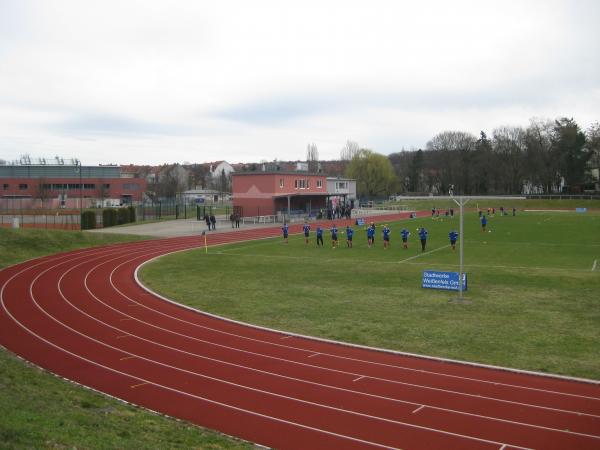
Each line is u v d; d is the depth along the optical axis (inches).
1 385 561.3
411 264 1459.2
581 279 1198.9
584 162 4923.7
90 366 705.0
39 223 2736.2
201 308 1017.5
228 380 652.7
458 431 507.5
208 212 3666.3
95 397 580.7
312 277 1301.7
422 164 6412.4
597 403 569.9
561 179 5305.1
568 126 5196.9
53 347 786.2
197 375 670.5
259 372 679.7
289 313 969.5
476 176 5654.5
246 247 1888.5
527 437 492.7
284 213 3036.4
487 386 623.2
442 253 1658.5
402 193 6245.1
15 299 1106.1
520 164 5349.4
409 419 536.4
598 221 2812.5
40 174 4626.0
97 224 2728.8
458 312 954.7
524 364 690.8
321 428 520.4
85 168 4741.6
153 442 459.2
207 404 582.2
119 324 912.9
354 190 4544.8
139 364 712.4
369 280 1251.2
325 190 3513.8
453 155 5959.6
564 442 482.0
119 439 453.1
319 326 885.8
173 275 1362.0
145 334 853.2
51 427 450.6
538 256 1567.4
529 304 996.6
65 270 1454.2
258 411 562.6
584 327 845.8
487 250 1716.3
